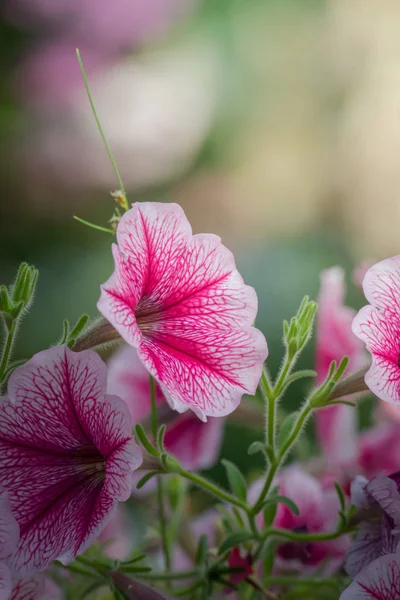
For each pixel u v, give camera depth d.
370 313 0.51
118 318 0.49
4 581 0.49
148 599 0.54
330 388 0.53
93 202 1.93
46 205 1.89
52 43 1.98
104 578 0.55
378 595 0.50
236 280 0.53
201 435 0.63
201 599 0.56
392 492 0.51
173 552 0.63
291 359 0.55
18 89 1.95
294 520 0.60
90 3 1.96
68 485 0.52
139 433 0.54
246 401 0.63
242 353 0.52
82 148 1.95
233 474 0.56
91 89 1.99
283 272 1.70
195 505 0.68
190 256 0.53
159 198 2.05
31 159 1.91
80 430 0.51
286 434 0.55
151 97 2.04
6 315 0.52
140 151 2.00
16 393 0.51
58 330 1.55
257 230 2.06
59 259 1.77
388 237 1.98
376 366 0.50
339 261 1.80
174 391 0.50
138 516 0.70
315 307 0.55
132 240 0.51
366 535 0.54
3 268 1.77
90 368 0.50
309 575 0.60
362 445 0.63
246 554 0.58
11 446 0.51
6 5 1.94
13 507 0.51
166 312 0.53
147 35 2.06
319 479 0.64
